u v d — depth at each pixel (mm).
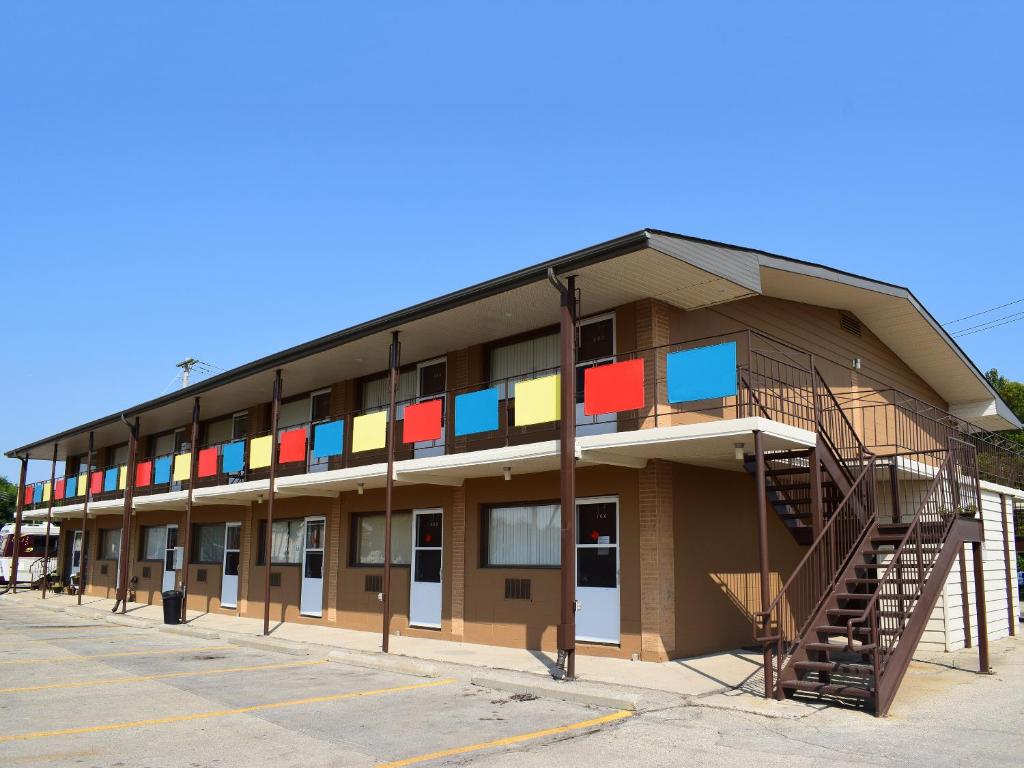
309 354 17391
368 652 14102
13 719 9078
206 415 25672
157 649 15773
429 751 7656
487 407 13867
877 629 9484
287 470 21922
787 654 12547
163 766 7148
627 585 13016
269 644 15727
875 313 17984
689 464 13609
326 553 19672
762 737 8156
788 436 11000
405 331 15453
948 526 11852
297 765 7184
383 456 18469
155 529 28609
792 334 16406
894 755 7453
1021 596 29516
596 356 14039
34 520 39344
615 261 11469
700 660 12641
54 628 20344
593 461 12625
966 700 10172
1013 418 22844
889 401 19141
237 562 23344
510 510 15422
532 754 7547
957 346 19609
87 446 32938
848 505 12469
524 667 12227
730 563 14172
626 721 8891
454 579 15945
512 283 12570
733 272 12508
